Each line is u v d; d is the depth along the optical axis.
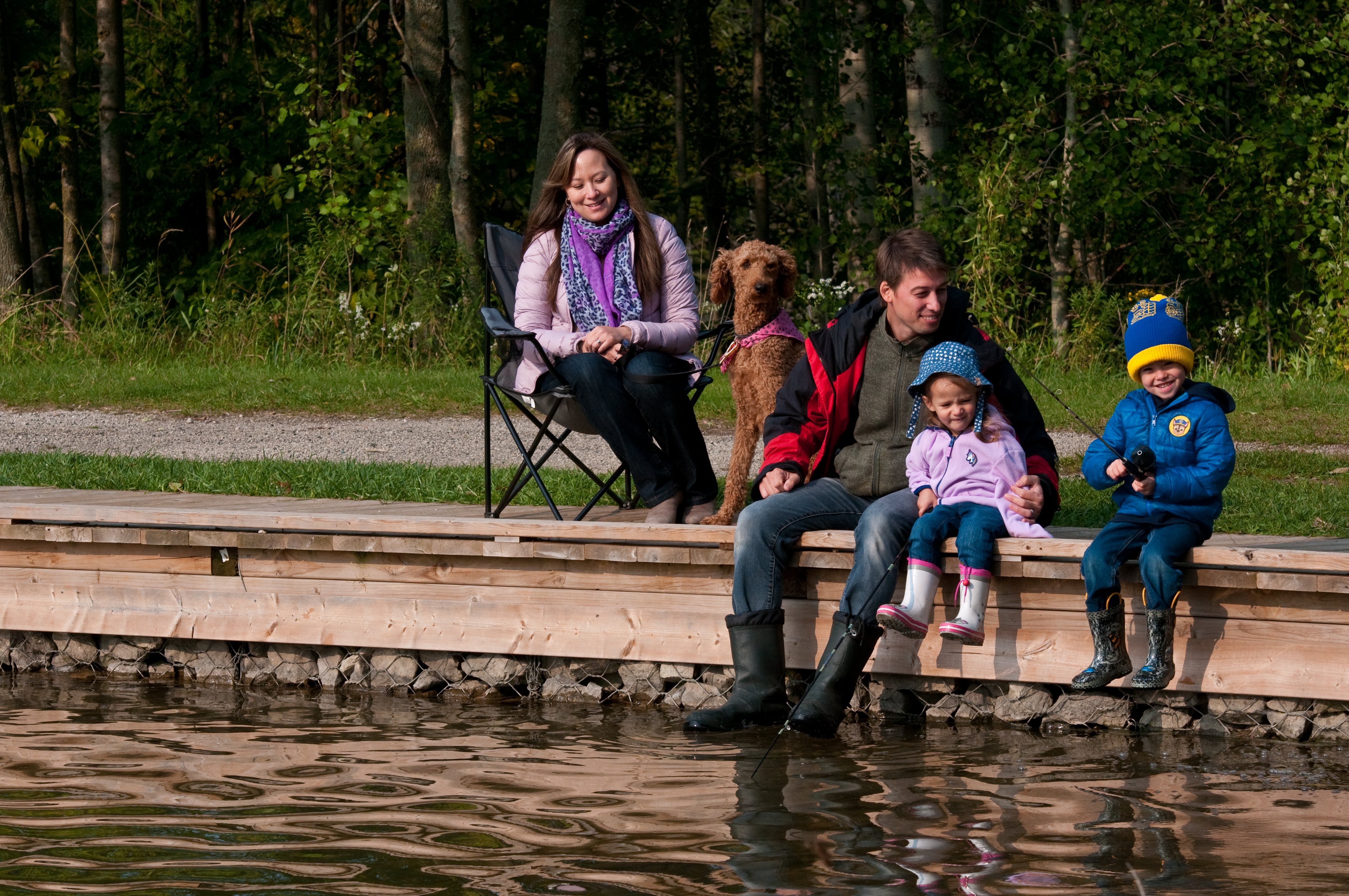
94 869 4.42
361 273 25.14
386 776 5.63
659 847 4.68
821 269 30.86
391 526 7.43
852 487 6.99
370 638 7.57
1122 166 25.58
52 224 37.69
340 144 26.84
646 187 36.31
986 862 4.53
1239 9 24.91
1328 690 6.30
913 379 6.88
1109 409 18.23
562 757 5.98
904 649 6.91
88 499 9.74
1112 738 6.44
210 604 7.79
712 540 6.96
